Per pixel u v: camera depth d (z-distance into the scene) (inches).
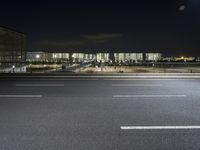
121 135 205.8
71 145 181.3
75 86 562.9
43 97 401.1
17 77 815.1
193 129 223.5
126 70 1541.6
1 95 421.7
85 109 307.4
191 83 637.9
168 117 267.9
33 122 244.4
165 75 863.1
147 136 203.3
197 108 316.2
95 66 1493.6
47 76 845.2
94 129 222.1
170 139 195.9
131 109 308.3
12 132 211.8
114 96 414.0
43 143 185.2
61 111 295.3
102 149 173.9
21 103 346.6
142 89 509.0
